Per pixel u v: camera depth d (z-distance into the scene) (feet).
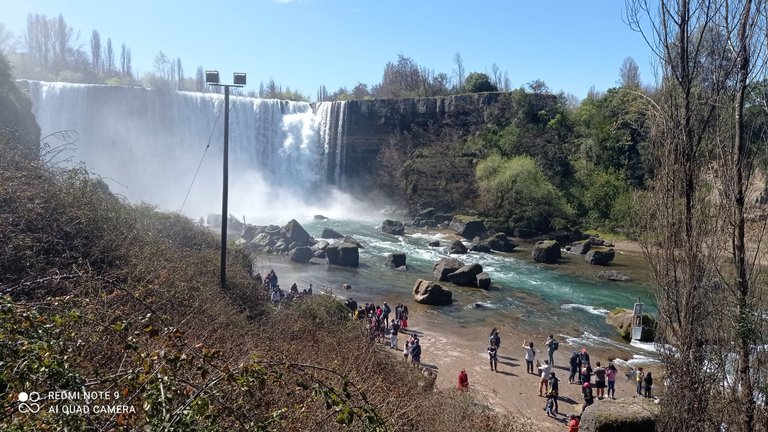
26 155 42.80
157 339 16.17
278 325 43.45
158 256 42.14
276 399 19.27
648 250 22.70
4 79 83.97
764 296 19.53
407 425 29.25
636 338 72.38
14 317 12.60
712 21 20.52
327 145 201.87
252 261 75.46
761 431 19.08
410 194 193.67
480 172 176.45
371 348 42.27
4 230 29.71
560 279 109.70
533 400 53.83
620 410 41.50
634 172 175.63
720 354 20.20
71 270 29.35
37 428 11.59
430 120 206.18
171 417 11.56
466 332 74.74
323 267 111.14
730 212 20.04
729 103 20.27
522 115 199.11
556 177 184.96
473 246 138.72
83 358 15.71
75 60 294.87
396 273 109.50
